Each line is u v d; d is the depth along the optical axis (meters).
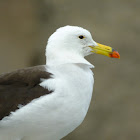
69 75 7.50
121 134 14.50
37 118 7.17
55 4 16.33
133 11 15.45
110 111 14.62
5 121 7.14
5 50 16.59
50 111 7.21
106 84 14.79
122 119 14.55
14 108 7.18
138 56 15.02
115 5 15.57
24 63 16.64
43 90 7.27
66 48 7.89
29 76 7.41
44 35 16.48
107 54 8.53
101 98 14.68
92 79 7.94
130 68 14.91
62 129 7.50
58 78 7.41
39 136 7.50
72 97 7.36
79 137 14.47
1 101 7.23
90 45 8.34
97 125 14.55
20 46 16.69
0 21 16.56
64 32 7.93
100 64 14.89
